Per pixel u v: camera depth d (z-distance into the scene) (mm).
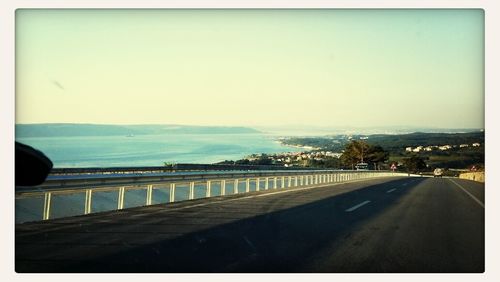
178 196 24953
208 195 24422
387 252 9570
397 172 96750
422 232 12000
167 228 12422
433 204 19781
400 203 20156
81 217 14742
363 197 23453
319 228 12547
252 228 12453
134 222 13539
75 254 9195
